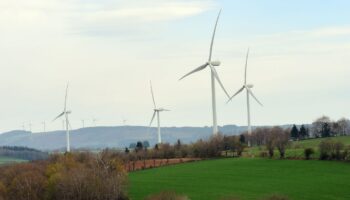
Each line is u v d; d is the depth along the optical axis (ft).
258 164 498.69
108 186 387.96
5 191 426.51
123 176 414.21
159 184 420.77
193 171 485.56
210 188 386.11
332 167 447.01
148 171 510.99
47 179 432.25
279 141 555.28
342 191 345.72
